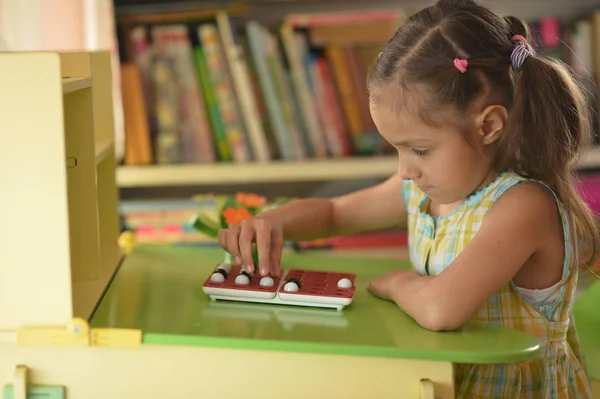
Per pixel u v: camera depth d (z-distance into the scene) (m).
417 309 0.96
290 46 2.00
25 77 0.87
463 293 0.94
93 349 0.91
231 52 1.96
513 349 0.88
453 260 1.02
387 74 1.00
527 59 1.02
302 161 2.00
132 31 1.94
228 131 1.99
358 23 2.02
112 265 1.20
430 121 0.97
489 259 0.97
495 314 1.06
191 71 1.97
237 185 2.25
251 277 1.06
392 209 1.28
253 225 1.09
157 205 1.95
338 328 0.94
